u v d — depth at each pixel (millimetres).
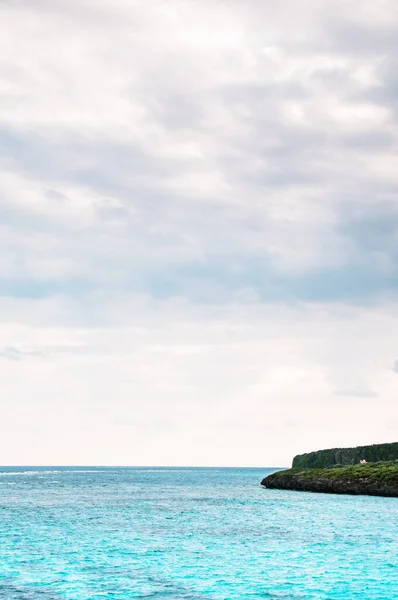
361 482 120500
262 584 40938
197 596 37812
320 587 40156
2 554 51406
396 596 37875
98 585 40531
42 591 38875
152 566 46750
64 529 68312
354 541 59062
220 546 56125
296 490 139625
